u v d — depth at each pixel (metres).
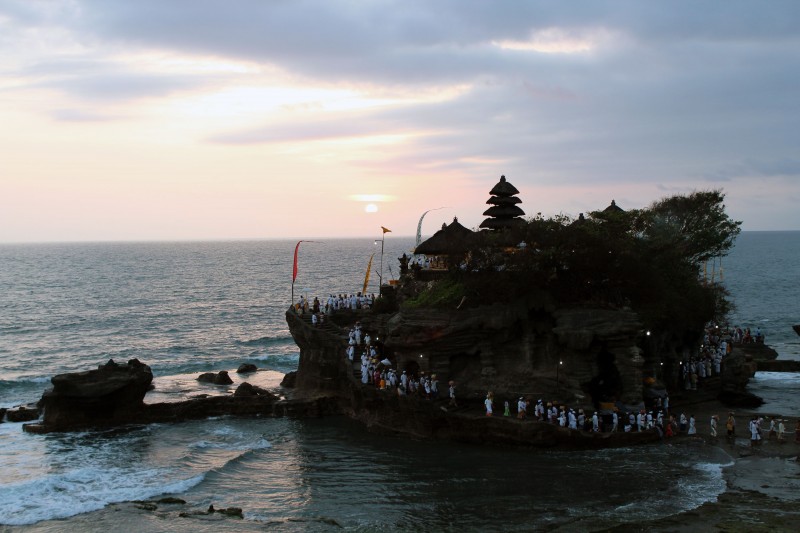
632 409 49.94
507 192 70.00
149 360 93.25
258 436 53.97
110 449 50.81
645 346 56.00
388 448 49.78
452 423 50.19
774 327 121.81
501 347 53.66
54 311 142.50
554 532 33.25
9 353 97.44
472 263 55.41
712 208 81.56
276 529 35.50
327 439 52.75
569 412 47.75
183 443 52.44
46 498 40.56
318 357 65.00
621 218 59.03
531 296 52.97
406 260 72.12
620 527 33.44
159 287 196.62
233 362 90.44
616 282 55.28
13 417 57.75
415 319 54.12
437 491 41.09
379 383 55.53
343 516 37.88
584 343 49.97
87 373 56.97
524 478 42.22
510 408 51.50
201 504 40.06
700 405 57.66
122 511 38.31
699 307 62.97
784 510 34.88
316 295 172.88
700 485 39.16
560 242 53.91
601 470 42.50
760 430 48.59
